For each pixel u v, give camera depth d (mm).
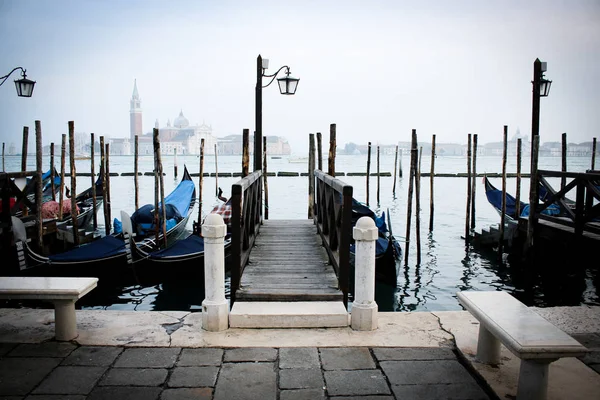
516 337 2955
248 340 4098
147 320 4523
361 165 79188
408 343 4062
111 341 4062
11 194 11109
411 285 10500
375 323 4348
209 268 4281
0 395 3229
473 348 3869
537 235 10828
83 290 3977
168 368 3621
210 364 3686
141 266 10250
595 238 9391
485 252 13555
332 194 6129
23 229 9641
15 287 3914
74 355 3816
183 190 17766
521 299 9680
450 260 12656
